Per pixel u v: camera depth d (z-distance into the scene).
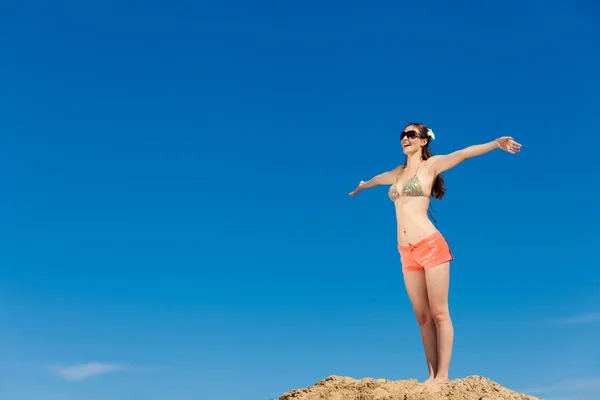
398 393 9.31
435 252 10.38
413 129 11.00
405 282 10.84
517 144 10.09
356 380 10.07
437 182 10.89
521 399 9.38
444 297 10.35
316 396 9.79
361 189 12.19
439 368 10.33
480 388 9.41
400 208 10.75
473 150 10.35
